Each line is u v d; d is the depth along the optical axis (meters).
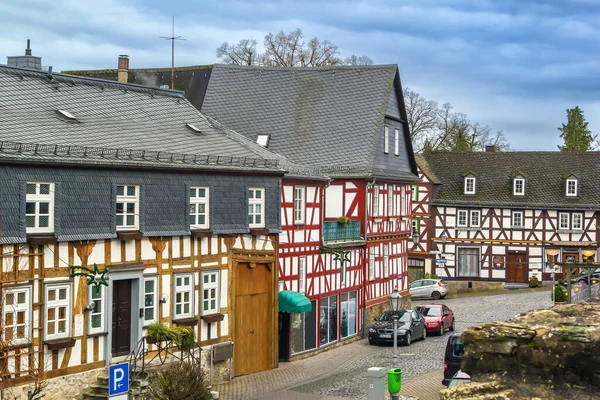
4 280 19.86
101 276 22.16
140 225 23.55
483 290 59.91
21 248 20.34
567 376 13.08
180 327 23.66
